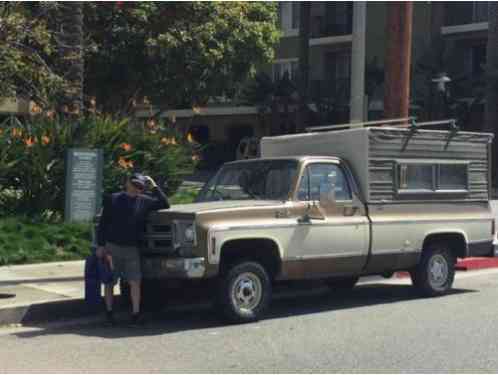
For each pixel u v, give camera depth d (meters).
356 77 16.39
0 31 15.62
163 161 16.97
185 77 25.55
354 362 7.82
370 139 10.80
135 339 8.93
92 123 16.23
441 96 36.06
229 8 26.14
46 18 17.34
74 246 13.99
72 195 14.70
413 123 11.28
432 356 8.06
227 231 9.29
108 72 25.47
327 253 10.27
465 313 10.48
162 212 9.55
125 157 16.23
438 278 11.86
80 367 7.65
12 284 11.42
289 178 10.20
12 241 13.55
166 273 9.30
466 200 12.06
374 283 13.55
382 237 10.85
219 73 26.17
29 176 14.90
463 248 12.04
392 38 16.34
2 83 16.58
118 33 24.81
